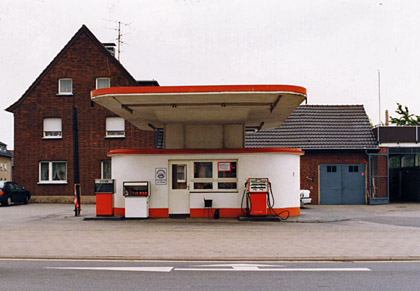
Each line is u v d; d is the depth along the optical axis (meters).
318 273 8.27
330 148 27.84
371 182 27.83
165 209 17.38
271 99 15.57
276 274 8.16
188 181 17.39
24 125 29.58
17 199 26.94
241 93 14.57
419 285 7.32
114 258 9.83
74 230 14.23
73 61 29.70
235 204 17.28
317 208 24.67
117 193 17.72
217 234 13.29
